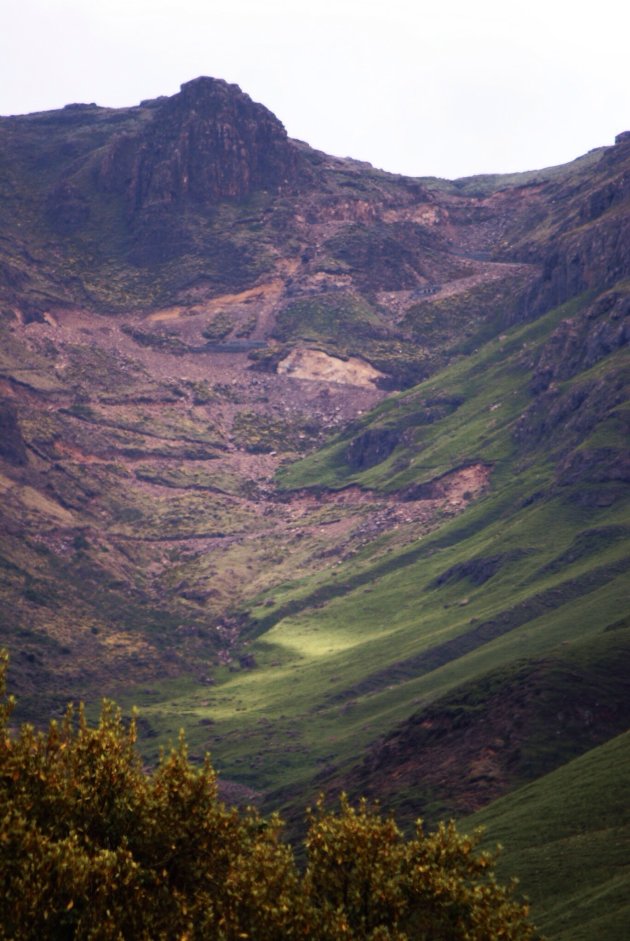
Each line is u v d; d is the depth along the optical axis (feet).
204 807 298.97
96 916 266.36
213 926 275.39
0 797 278.46
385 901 281.95
